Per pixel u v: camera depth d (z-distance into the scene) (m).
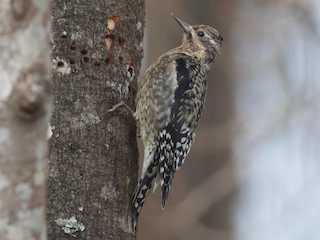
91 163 10.52
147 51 19.59
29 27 6.43
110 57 11.02
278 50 16.75
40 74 6.41
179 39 19.59
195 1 19.78
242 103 19.52
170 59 13.48
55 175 10.31
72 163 10.41
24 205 6.42
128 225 10.82
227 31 19.45
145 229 17.62
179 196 18.69
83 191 10.38
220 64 19.45
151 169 12.53
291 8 17.25
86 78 10.75
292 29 17.09
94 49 10.88
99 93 10.81
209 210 19.27
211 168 18.72
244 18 19.03
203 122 19.70
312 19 17.14
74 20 10.82
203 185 17.58
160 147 12.62
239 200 19.42
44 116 6.46
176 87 12.99
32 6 6.44
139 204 11.09
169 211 17.66
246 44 19.14
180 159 13.00
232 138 17.67
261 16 18.73
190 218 17.53
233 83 19.61
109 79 10.95
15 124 6.39
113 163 10.73
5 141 6.39
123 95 11.19
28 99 6.34
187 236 17.66
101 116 10.73
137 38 11.55
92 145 10.57
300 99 16.20
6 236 6.36
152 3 19.66
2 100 6.38
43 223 6.52
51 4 10.79
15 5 6.40
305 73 16.53
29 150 6.44
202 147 18.33
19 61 6.39
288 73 16.53
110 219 10.53
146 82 12.52
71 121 10.55
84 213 10.32
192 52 14.01
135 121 11.50
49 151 10.34
